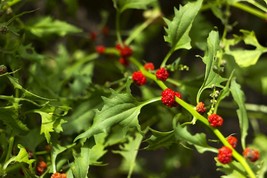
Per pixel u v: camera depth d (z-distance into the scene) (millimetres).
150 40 744
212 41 483
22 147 481
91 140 491
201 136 482
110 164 750
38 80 576
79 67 636
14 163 493
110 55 642
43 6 721
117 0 559
